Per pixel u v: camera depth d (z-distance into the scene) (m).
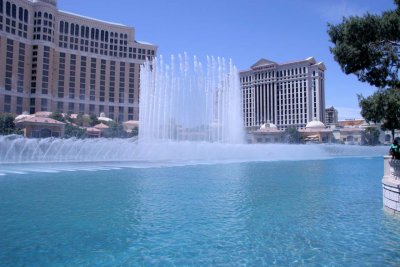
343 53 13.09
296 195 13.60
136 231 8.38
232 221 9.41
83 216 9.77
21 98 113.50
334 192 14.34
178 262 6.45
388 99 11.80
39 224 8.84
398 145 11.95
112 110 133.38
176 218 9.70
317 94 145.25
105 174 20.59
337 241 7.70
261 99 158.75
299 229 8.64
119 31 135.50
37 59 115.75
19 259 6.46
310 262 6.49
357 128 112.88
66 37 124.56
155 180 17.89
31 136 77.75
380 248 7.24
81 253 6.83
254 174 21.58
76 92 125.88
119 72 135.12
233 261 6.53
